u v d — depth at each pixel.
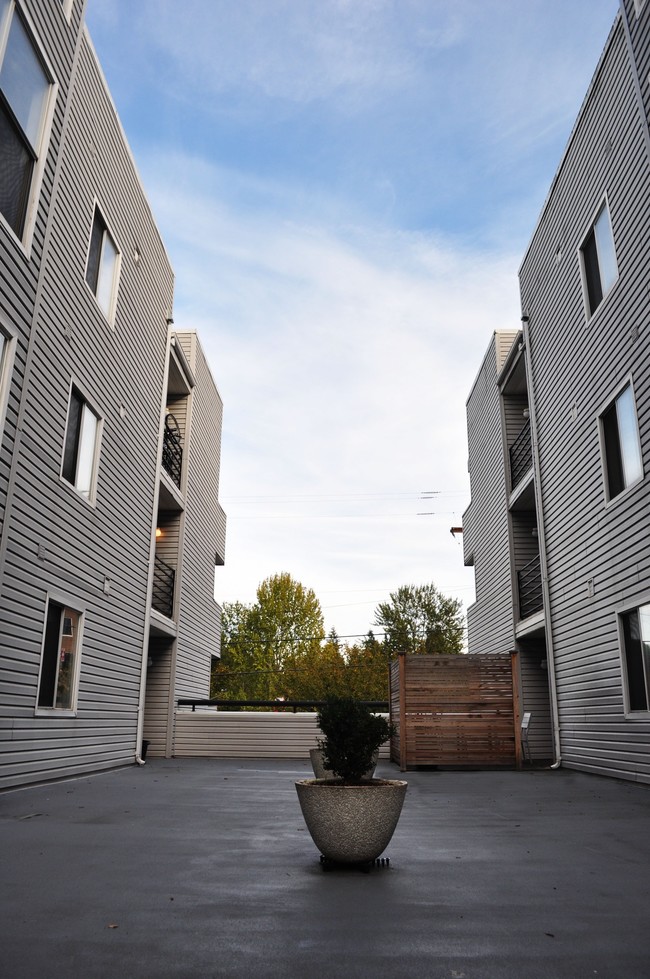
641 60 8.92
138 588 12.52
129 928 2.86
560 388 12.42
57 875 3.73
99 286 10.57
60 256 8.79
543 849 4.70
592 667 10.77
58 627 8.98
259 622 40.22
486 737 11.74
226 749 14.79
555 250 12.64
